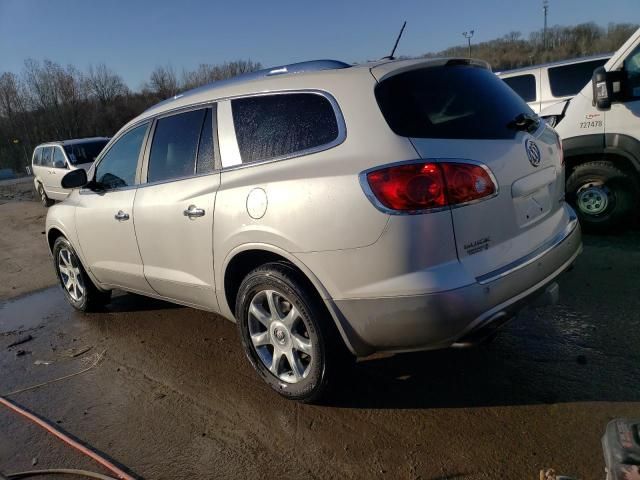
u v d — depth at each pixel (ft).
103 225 13.56
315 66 9.96
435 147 8.09
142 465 8.70
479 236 8.16
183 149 11.52
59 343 14.24
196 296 11.55
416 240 7.85
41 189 48.91
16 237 32.12
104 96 216.33
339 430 9.02
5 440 9.83
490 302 8.05
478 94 9.45
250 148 10.07
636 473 5.07
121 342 13.75
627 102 16.43
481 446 8.24
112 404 10.69
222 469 8.40
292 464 8.33
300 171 8.93
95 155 45.52
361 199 8.12
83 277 15.51
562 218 10.25
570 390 9.43
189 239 11.02
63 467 8.89
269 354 10.24
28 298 18.74
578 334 11.43
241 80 10.94
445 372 10.47
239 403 10.19
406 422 9.04
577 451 7.90
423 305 7.88
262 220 9.29
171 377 11.55
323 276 8.63
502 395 9.50
